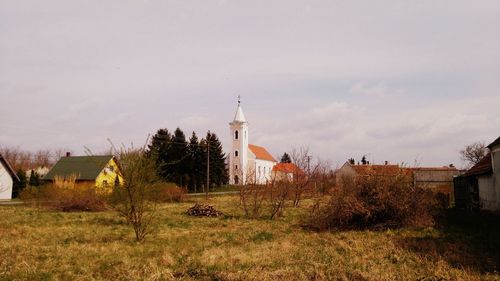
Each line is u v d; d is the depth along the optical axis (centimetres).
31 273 1031
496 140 2308
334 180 4209
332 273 1033
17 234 1689
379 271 1052
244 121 8912
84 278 1002
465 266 1094
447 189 3744
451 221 2045
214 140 7450
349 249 1360
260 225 2066
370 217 1902
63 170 5656
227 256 1241
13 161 10156
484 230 1733
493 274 1013
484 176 2552
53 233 1738
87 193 3089
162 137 6731
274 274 1010
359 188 1962
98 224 2111
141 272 1052
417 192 1953
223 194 5375
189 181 6669
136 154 1606
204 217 2505
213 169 7269
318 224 1920
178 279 1001
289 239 1592
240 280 984
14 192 5366
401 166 2044
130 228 1936
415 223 1888
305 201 3619
